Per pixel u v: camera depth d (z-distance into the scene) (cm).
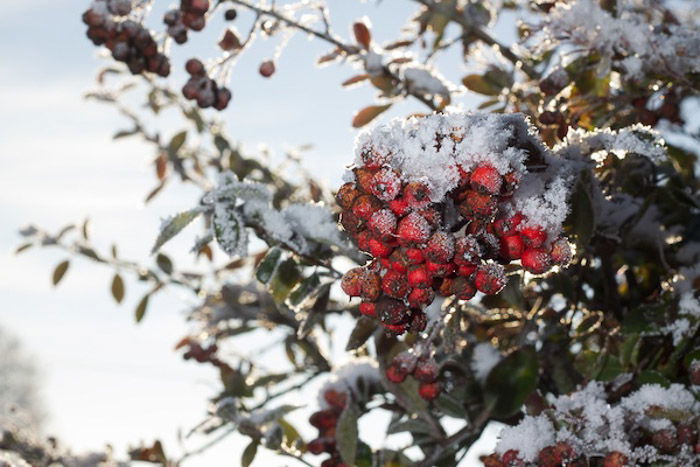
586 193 41
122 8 48
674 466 38
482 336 51
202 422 51
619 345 46
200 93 49
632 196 50
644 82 48
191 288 63
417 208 31
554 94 46
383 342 47
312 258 44
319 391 50
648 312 45
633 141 39
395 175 31
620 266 53
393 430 47
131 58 49
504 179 32
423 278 31
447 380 50
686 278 48
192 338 60
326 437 49
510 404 45
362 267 33
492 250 33
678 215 50
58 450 66
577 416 40
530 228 33
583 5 46
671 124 50
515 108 50
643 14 50
